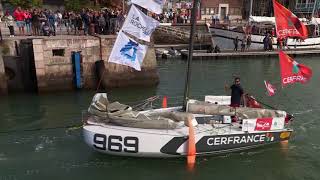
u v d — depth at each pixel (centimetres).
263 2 5878
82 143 1576
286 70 1549
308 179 1338
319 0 5088
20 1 3978
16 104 2156
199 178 1323
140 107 1916
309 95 2436
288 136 1512
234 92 1584
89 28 2619
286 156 1491
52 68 2367
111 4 4816
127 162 1404
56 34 2588
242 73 3100
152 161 1409
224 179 1323
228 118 1475
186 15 4638
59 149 1520
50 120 1878
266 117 1514
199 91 2495
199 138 1380
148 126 1386
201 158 1445
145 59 2559
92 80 2480
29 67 2405
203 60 3656
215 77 2941
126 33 1416
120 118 1380
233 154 1480
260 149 1527
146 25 1423
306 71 1566
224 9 5816
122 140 1348
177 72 3109
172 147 1369
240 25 4453
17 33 2598
